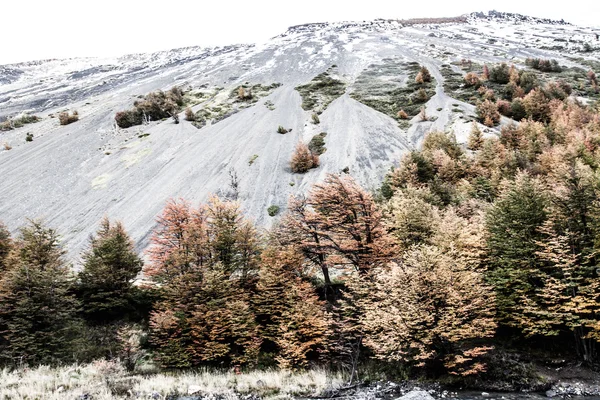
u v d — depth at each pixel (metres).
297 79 117.94
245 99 103.44
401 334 21.97
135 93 122.50
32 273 26.38
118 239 34.88
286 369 24.38
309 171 65.50
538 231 26.70
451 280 22.50
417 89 97.19
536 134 60.03
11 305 25.25
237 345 27.11
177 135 83.25
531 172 45.53
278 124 85.81
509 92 91.12
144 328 30.44
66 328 26.09
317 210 31.81
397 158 65.56
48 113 111.81
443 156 55.50
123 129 90.12
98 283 31.70
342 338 25.09
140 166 71.44
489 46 151.00
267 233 34.66
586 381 21.16
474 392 20.42
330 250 31.52
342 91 102.44
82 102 120.38
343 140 74.31
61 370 22.00
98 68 190.88
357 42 157.12
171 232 34.69
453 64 120.00
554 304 24.31
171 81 134.62
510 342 25.73
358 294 27.05
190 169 68.81
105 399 16.78
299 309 25.98
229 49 187.88
